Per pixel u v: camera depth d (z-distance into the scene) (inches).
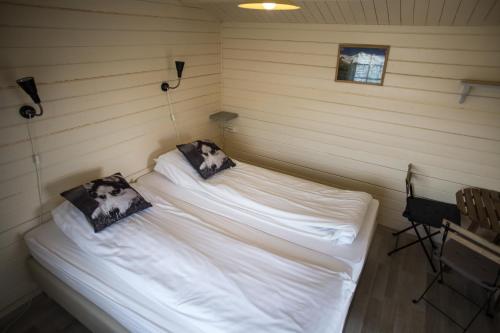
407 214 92.7
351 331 75.1
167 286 58.2
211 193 94.7
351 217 80.2
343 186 123.0
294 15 100.4
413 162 104.2
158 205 85.6
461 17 77.8
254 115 134.2
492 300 84.4
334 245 75.0
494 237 87.7
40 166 75.8
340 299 58.7
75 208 77.5
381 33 95.1
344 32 101.1
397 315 79.9
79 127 82.3
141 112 100.1
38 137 73.6
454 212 93.0
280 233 78.5
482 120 88.8
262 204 86.4
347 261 69.9
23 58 66.6
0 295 75.9
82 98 81.0
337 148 118.3
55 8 69.7
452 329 76.6
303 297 56.5
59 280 71.2
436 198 104.7
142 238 70.4
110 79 86.9
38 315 77.8
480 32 81.8
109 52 84.4
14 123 68.3
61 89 75.5
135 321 56.5
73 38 74.9
